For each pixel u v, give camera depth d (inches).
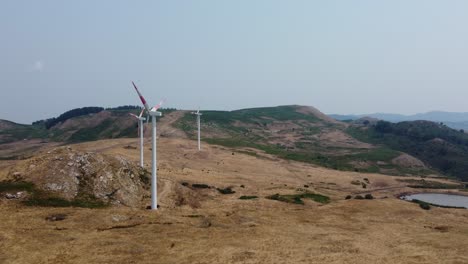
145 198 3225.9
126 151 6299.2
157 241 2090.3
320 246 2155.5
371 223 2915.8
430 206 3718.0
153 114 2844.5
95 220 2402.8
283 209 3277.6
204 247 2018.9
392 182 6461.6
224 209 3144.7
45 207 2571.4
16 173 2910.9
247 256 1891.0
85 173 3107.8
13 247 1845.5
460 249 2187.5
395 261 1915.6
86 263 1718.8
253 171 5925.2
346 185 5693.9
